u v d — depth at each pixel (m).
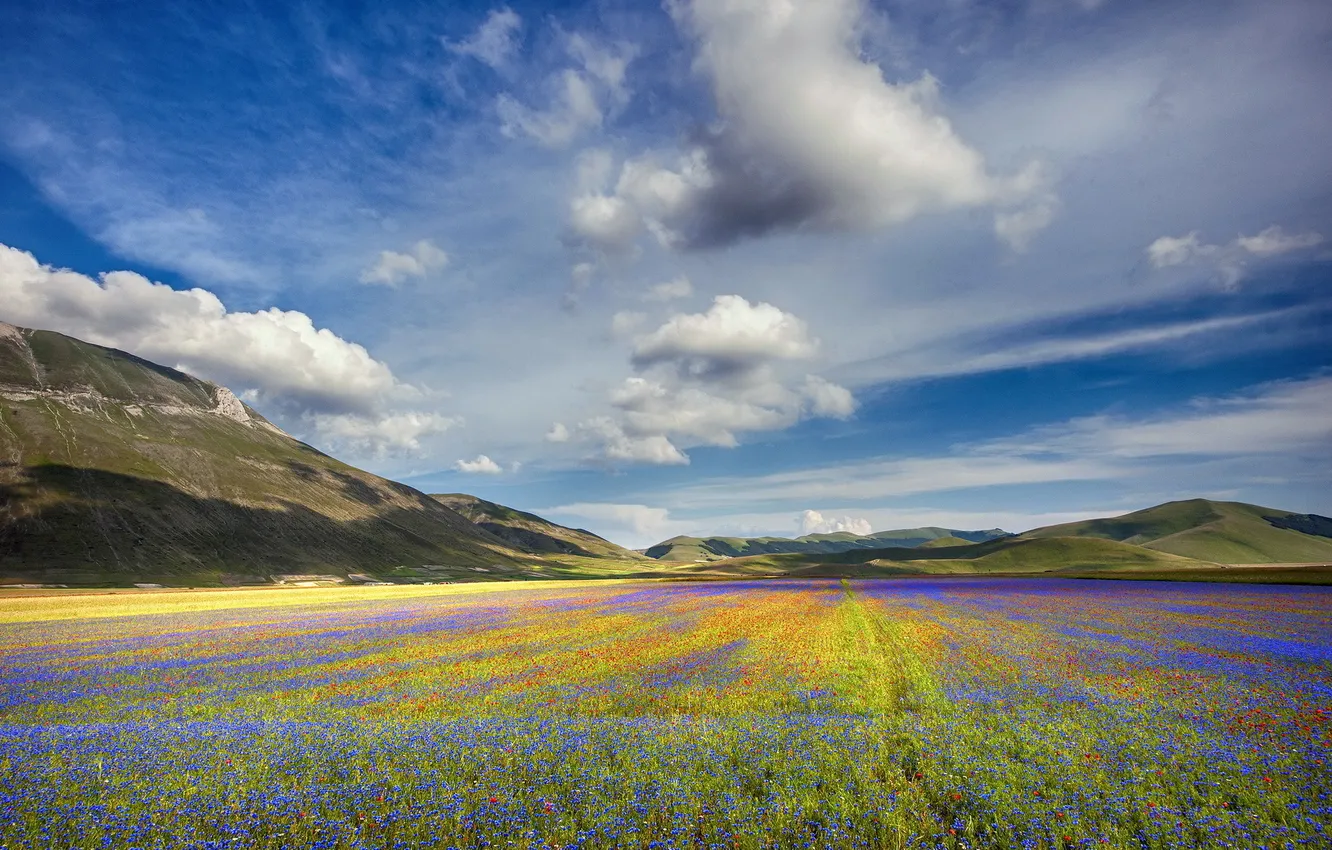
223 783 11.39
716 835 9.18
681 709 18.55
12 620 52.62
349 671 27.00
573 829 9.41
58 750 13.50
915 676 22.23
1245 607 50.25
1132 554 198.88
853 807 9.91
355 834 9.51
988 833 9.16
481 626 44.81
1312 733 14.60
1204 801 10.37
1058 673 22.78
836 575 168.62
